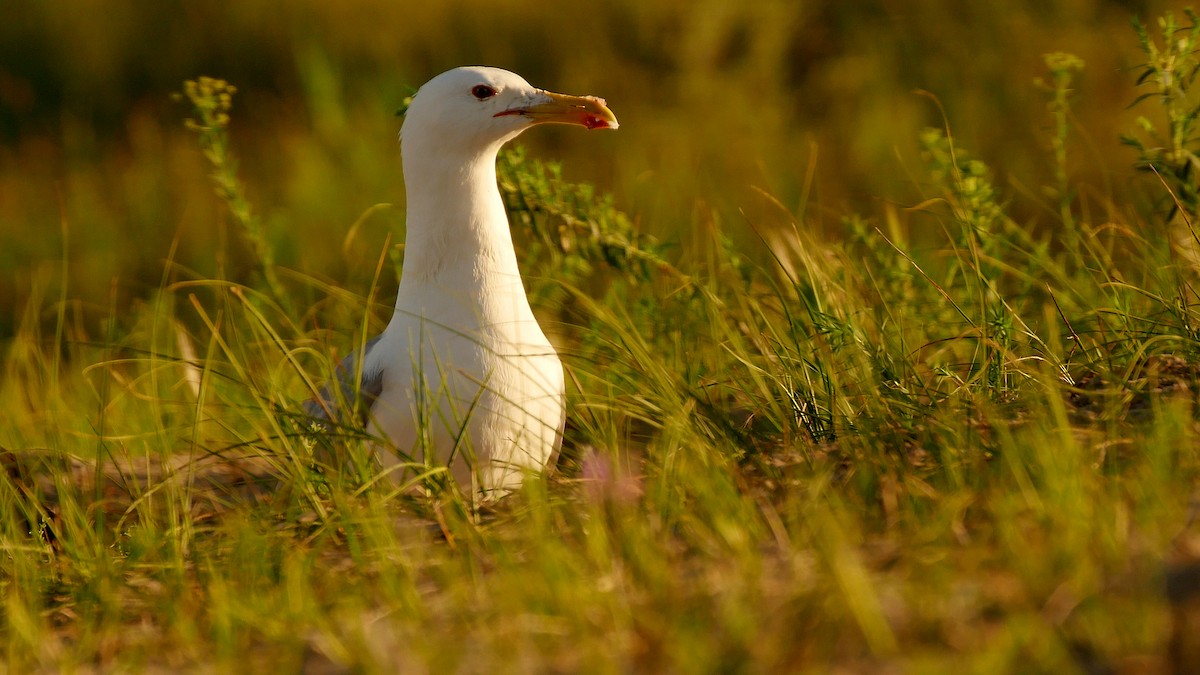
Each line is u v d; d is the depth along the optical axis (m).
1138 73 18.23
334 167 18.97
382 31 22.34
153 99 22.34
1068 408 7.45
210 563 7.00
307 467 7.96
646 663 5.01
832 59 20.91
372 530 6.96
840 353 8.61
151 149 20.80
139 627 6.59
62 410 10.91
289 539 7.19
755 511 6.60
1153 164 9.20
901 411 7.78
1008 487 6.30
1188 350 7.87
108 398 11.71
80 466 9.82
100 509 8.20
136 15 23.11
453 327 8.28
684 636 5.02
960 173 10.06
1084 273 9.68
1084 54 19.06
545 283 10.65
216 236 17.97
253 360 11.26
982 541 5.67
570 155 19.22
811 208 16.34
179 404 10.96
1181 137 9.19
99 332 16.36
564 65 21.58
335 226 17.27
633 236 10.77
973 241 9.77
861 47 20.81
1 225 19.42
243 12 22.83
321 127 20.17
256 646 5.93
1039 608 4.93
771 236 10.54
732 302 10.41
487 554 6.71
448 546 6.94
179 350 12.59
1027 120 18.20
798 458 7.54
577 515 7.00
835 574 5.18
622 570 6.04
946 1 20.92
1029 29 19.94
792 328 8.91
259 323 10.73
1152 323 8.25
